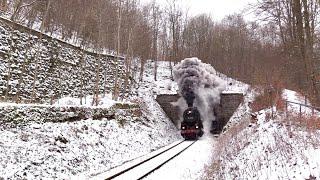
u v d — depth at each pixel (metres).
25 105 15.34
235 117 33.47
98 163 15.89
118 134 22.06
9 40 25.02
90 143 17.58
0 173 10.56
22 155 12.39
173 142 29.61
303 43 17.73
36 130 15.16
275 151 11.12
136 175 13.17
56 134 15.77
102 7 37.75
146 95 39.34
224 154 15.70
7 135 13.33
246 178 9.61
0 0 29.11
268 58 32.84
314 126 12.72
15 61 25.03
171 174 13.93
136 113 29.44
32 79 26.30
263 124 16.95
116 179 12.43
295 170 8.40
